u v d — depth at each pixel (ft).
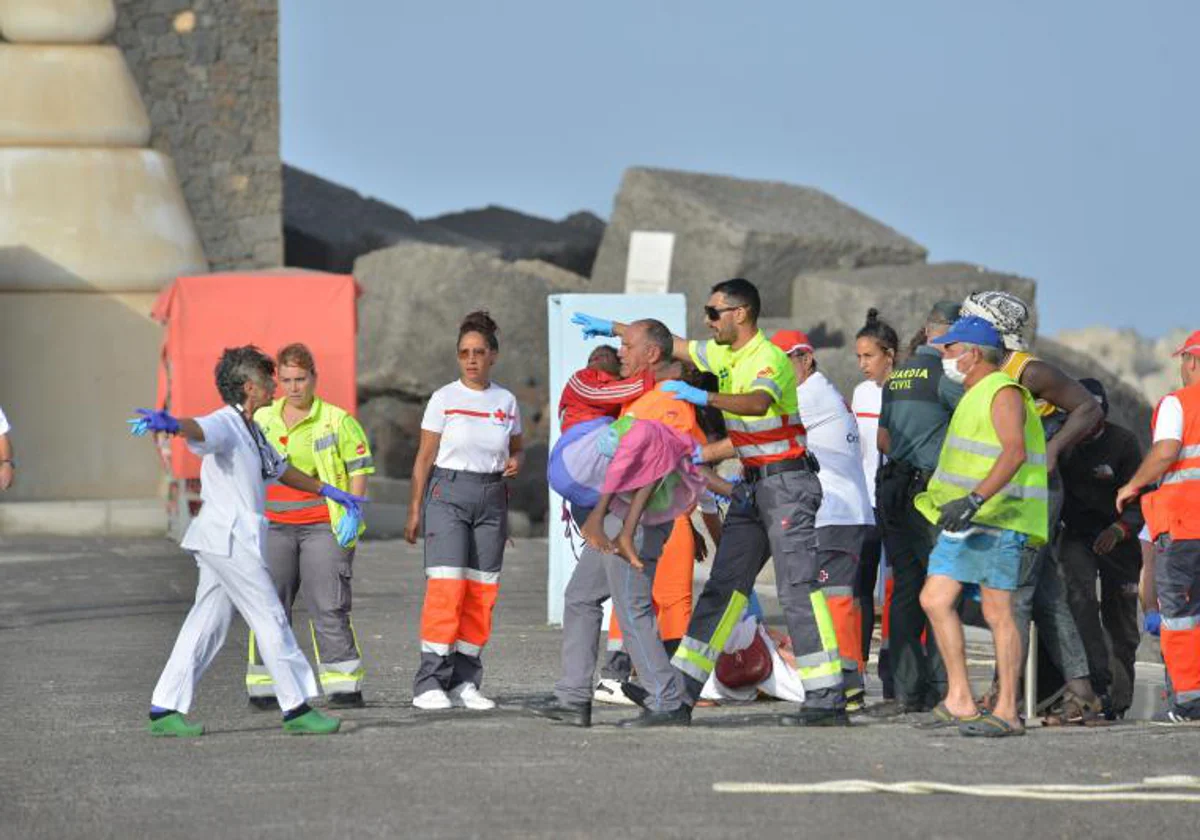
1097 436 100.58
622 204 294.25
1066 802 71.41
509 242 351.25
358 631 139.33
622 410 96.22
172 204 256.52
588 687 92.17
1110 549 100.37
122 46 289.53
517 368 286.05
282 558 97.60
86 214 247.91
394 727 90.63
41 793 73.67
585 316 95.96
